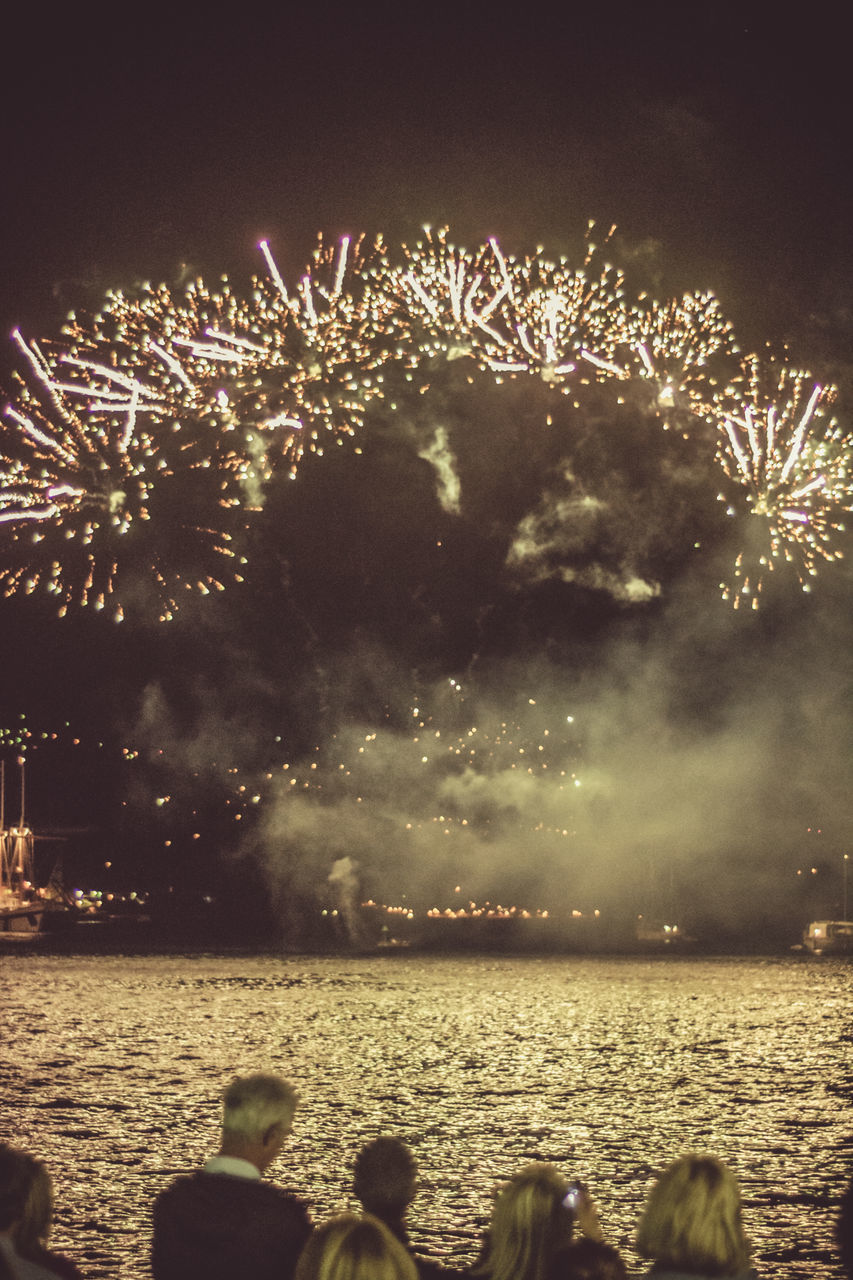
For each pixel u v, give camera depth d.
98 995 79.50
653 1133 37.50
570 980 95.25
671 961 114.69
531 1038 59.75
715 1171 8.00
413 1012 71.38
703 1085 46.06
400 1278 7.58
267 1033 60.78
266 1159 9.05
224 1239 8.57
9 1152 8.33
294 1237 8.69
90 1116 38.81
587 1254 8.39
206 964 108.75
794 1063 51.78
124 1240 26.42
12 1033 59.62
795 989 87.94
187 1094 42.75
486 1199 29.98
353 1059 52.12
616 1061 52.16
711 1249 7.81
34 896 142.12
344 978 95.62
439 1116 39.81
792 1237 27.34
